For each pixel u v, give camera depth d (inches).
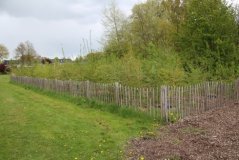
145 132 499.8
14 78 2073.1
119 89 676.1
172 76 687.7
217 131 462.6
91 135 496.7
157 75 708.0
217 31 867.4
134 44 1651.1
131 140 456.1
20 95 1164.5
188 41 903.1
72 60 1057.5
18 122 609.3
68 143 456.8
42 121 615.2
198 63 861.8
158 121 563.8
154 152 391.9
